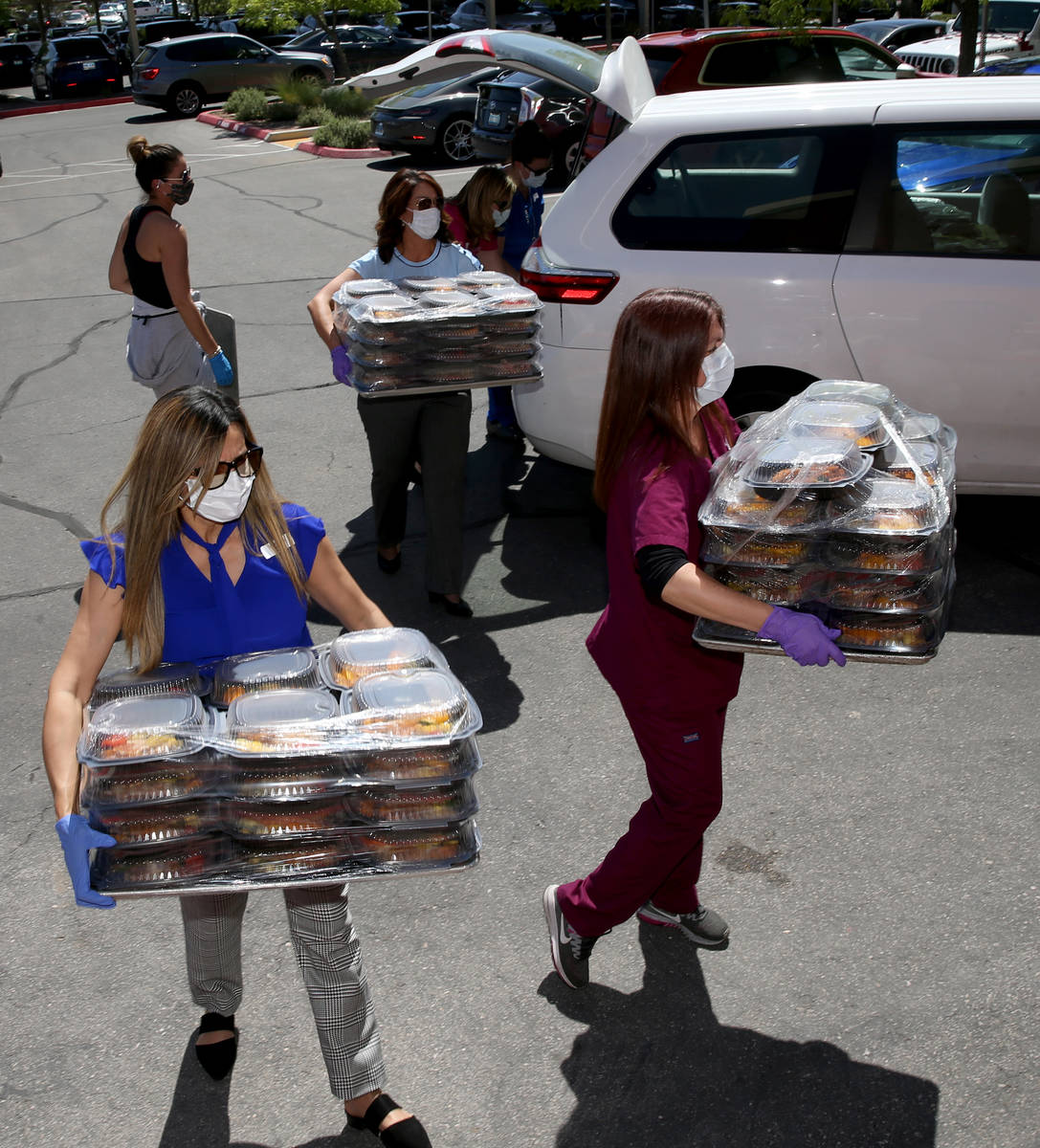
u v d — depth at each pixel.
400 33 32.97
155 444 2.38
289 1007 3.17
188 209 14.94
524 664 4.83
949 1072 2.88
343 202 14.98
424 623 5.19
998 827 3.74
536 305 4.56
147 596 2.46
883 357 4.99
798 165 5.06
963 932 3.31
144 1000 3.22
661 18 26.31
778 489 2.63
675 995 3.16
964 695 4.46
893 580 2.65
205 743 2.27
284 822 2.29
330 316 4.91
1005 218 4.88
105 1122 2.85
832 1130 2.75
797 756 4.14
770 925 3.38
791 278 5.01
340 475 6.79
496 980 3.24
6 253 13.21
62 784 2.25
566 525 6.11
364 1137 2.79
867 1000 3.11
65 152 21.41
